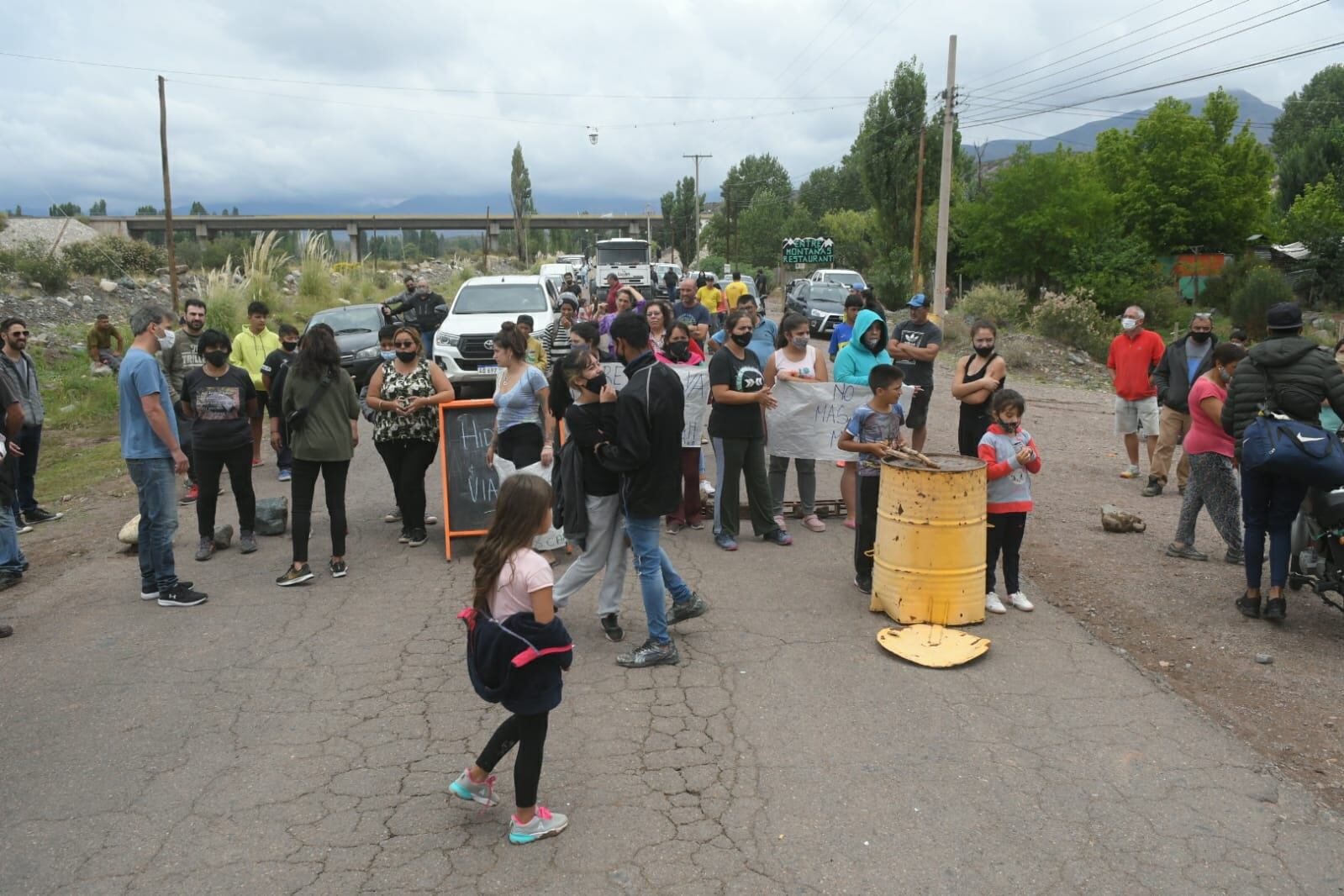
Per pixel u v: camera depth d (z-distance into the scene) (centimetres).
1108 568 708
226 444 747
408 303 1672
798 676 518
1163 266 4472
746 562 723
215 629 604
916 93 4528
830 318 2702
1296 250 4566
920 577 578
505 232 13025
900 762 424
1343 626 589
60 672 539
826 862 352
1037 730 453
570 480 562
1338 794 397
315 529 848
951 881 340
